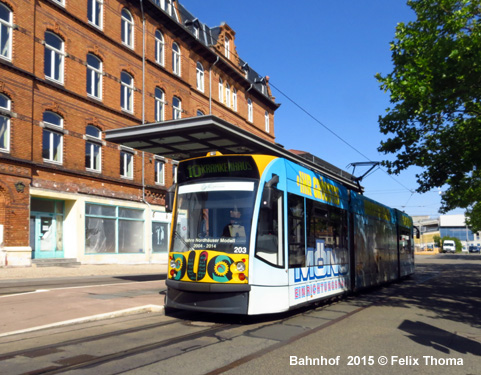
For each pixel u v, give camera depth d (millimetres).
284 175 9555
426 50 12711
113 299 10797
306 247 10234
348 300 13383
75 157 22531
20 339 7137
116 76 25312
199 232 8883
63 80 22109
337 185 13031
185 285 8547
